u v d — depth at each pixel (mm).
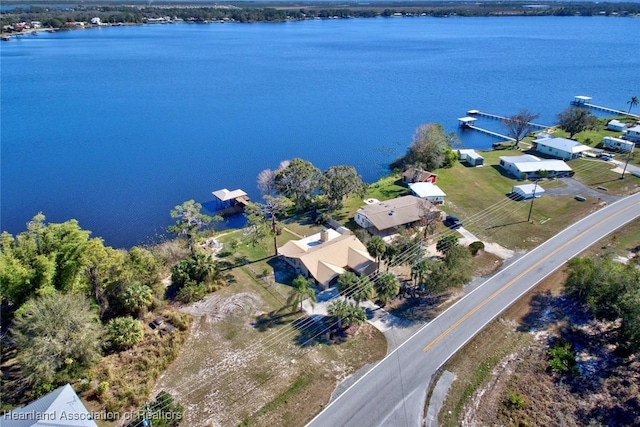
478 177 91125
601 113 145125
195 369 41875
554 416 36969
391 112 147500
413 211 70375
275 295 53500
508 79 196125
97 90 170125
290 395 38812
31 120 130125
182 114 140250
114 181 90000
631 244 61781
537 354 43531
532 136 121125
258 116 139750
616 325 46406
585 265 50062
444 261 53219
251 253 63469
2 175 91562
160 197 83750
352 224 72000
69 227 49125
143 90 172125
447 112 148625
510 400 38281
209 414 36875
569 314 48781
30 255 46219
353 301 50312
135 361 42188
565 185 84562
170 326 47250
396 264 55656
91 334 39812
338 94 171375
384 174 98062
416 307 50625
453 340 45375
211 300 52500
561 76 199500
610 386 39719
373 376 40906
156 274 53156
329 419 36438
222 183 90688
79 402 33844
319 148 112688
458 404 38125
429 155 93812
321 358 43094
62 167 96375
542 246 62656
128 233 71625
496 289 53344
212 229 70875
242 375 41094
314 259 56906
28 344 37844
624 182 84188
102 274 48594
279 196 73812
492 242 64375
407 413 37125
